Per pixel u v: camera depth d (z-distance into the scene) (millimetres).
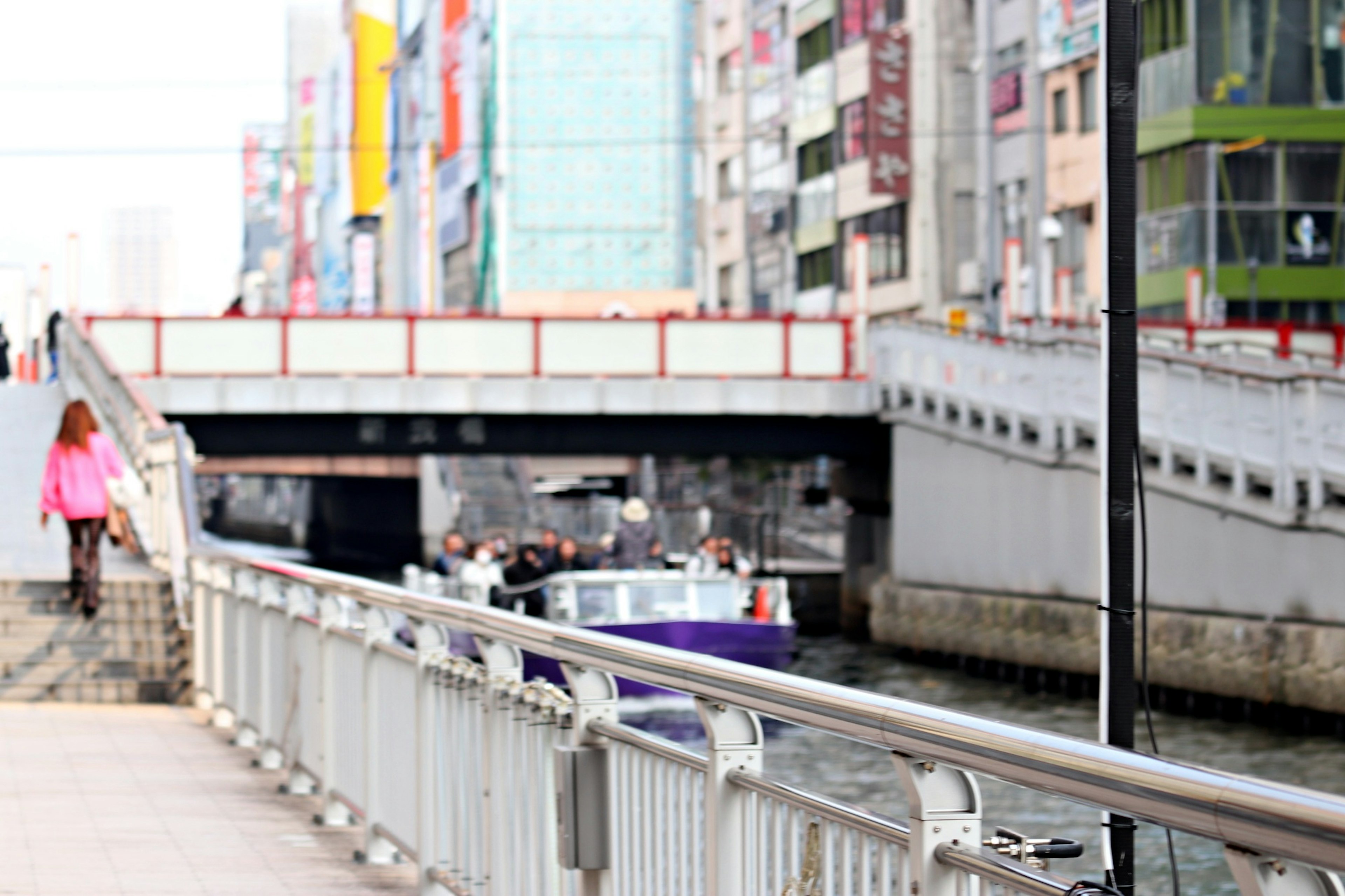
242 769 11984
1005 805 20484
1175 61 51312
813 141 73812
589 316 42281
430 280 121500
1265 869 2395
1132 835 6836
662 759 4887
